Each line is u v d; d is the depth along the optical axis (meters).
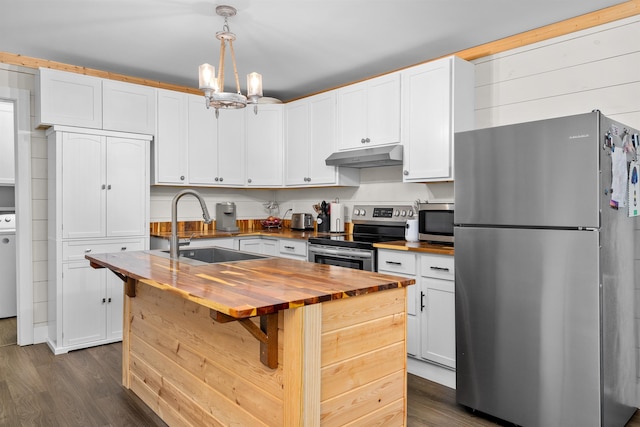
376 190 4.07
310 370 1.48
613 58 2.68
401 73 3.41
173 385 2.25
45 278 3.71
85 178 3.48
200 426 2.02
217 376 1.91
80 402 2.56
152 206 4.35
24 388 2.74
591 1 2.60
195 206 4.66
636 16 2.59
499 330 2.31
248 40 3.18
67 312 3.40
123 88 3.73
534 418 2.19
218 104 2.39
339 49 3.36
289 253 4.08
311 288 1.60
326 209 4.47
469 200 2.43
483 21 2.87
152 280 1.74
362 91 3.72
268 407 1.61
